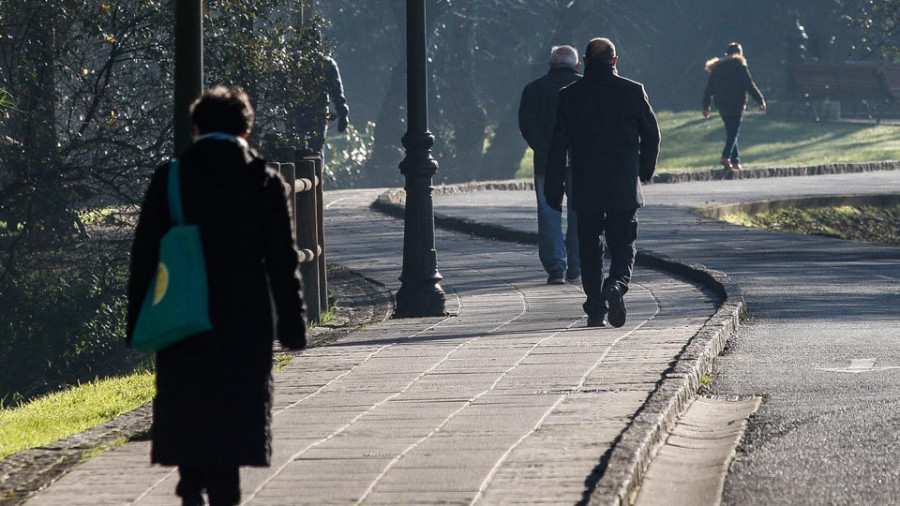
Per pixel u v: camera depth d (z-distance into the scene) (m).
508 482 20.36
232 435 17.38
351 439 24.11
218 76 58.41
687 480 21.83
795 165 116.00
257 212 17.73
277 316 17.84
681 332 35.22
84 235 57.56
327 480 21.11
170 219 17.81
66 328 53.03
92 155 57.25
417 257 43.66
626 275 37.41
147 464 23.19
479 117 149.12
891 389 28.56
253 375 17.58
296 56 61.25
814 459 22.83
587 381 28.59
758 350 34.34
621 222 37.88
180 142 25.08
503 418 25.19
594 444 22.56
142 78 58.34
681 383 27.66
